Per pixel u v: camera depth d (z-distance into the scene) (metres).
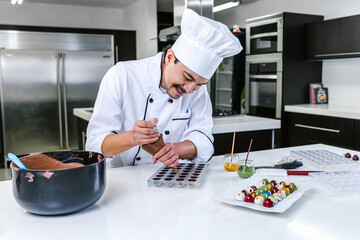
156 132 1.07
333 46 3.35
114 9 5.96
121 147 1.16
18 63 4.68
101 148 1.21
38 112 4.88
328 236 0.76
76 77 5.01
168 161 1.10
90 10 5.79
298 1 4.05
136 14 5.40
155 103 1.36
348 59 3.59
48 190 0.82
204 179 1.19
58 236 0.76
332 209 0.92
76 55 4.97
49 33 4.86
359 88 3.51
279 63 3.62
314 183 1.13
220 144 2.41
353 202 0.97
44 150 4.99
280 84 3.63
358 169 1.29
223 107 4.96
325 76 3.87
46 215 0.87
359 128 2.85
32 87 4.79
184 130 1.52
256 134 2.56
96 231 0.78
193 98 1.49
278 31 3.59
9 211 0.91
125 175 1.24
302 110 3.41
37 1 5.26
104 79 1.35
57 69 4.87
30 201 0.83
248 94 4.13
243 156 1.54
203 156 1.37
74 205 0.85
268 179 1.16
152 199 0.99
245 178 1.19
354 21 3.11
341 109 3.16
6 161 4.77
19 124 4.80
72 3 5.45
